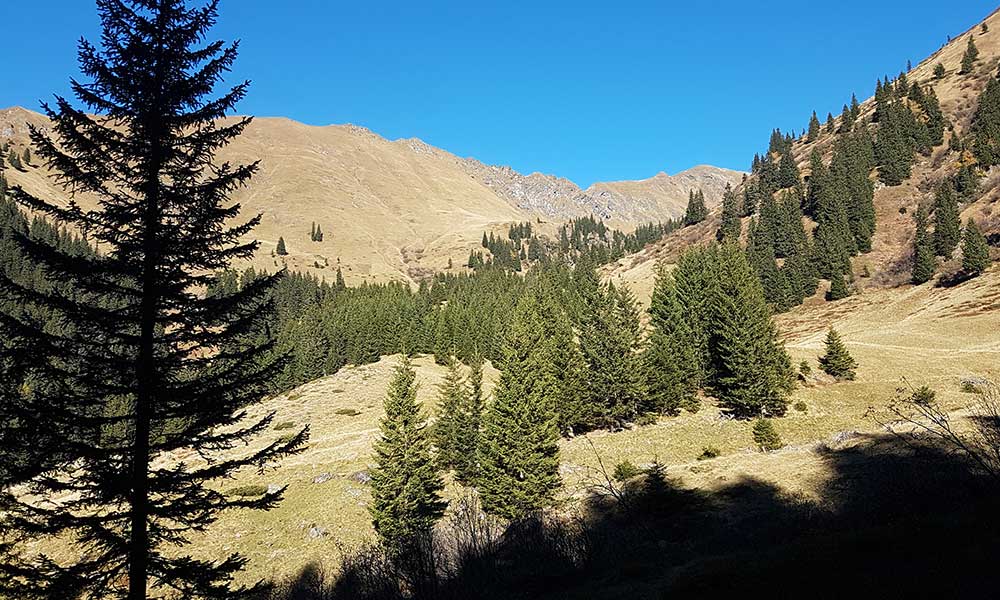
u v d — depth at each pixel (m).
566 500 29.19
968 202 111.94
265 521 37.66
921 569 9.45
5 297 10.65
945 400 45.66
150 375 11.86
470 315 98.75
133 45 11.81
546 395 38.59
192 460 51.91
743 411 52.47
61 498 35.94
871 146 147.62
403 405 37.38
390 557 11.60
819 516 17.73
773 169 157.88
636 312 65.00
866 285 102.25
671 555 16.89
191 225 12.45
